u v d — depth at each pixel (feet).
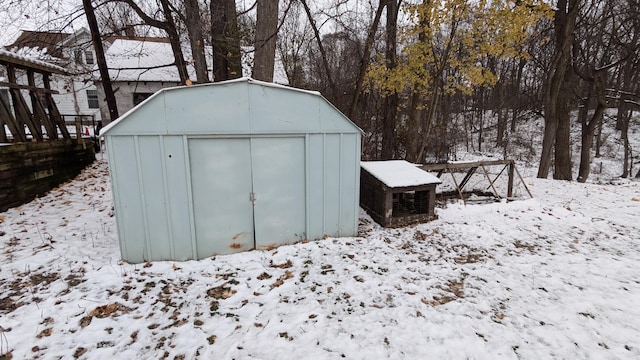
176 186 14.24
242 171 15.29
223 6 26.61
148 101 13.25
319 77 48.85
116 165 13.35
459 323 10.30
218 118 14.37
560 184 34.27
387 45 31.01
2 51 20.18
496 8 25.07
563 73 38.50
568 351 9.08
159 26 28.58
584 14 42.47
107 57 54.39
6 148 19.22
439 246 17.26
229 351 8.96
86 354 8.76
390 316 10.66
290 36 43.83
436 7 25.46
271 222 16.26
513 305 11.44
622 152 71.20
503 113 90.43
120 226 13.83
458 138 67.26
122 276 13.00
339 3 28.17
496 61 70.33
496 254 16.26
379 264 14.74
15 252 14.44
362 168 22.12
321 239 17.52
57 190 24.12
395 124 37.55
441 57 29.99
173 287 12.35
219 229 15.31
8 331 9.48
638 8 42.98
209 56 33.78
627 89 56.08
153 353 8.89
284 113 15.48
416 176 20.97
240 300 11.58
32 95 24.86
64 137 28.45
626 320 10.55
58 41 31.17
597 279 13.43
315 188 16.89
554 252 16.53
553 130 39.91
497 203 24.88
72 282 12.35
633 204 25.96
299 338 9.52
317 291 12.25
